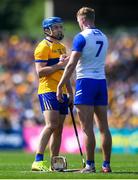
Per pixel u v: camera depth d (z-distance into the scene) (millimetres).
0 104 72062
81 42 25516
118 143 60969
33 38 86562
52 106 26703
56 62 27188
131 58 81625
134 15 89688
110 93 73938
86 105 25797
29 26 126438
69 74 25562
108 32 88562
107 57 81812
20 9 130375
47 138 26797
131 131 60750
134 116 69688
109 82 77625
